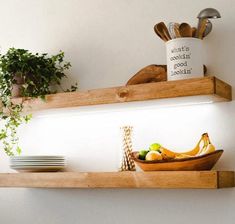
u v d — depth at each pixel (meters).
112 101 1.83
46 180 1.99
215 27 1.92
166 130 1.98
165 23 2.04
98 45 2.19
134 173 1.79
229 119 1.86
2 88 2.15
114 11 2.17
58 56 2.20
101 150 2.13
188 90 1.69
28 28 2.40
